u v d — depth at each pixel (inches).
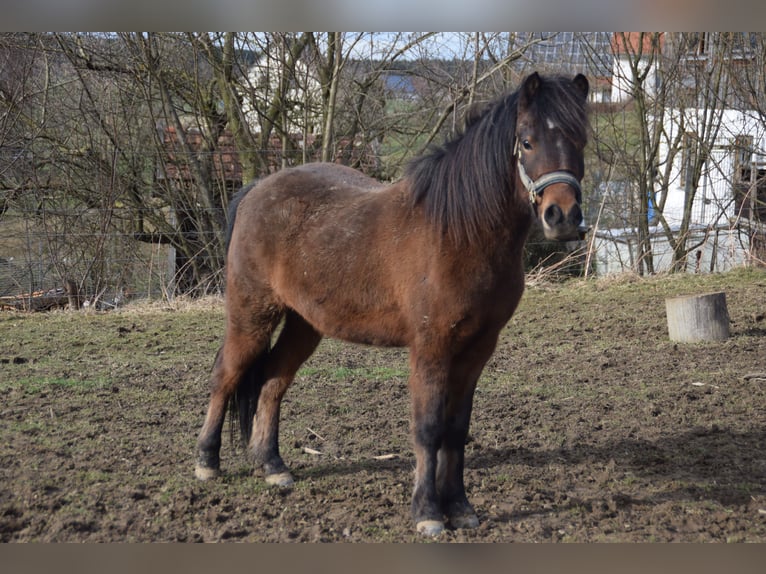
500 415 220.5
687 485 167.8
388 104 539.2
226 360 175.0
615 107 498.6
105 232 448.5
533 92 132.6
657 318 356.8
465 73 514.6
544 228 126.9
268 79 501.0
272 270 167.0
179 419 215.9
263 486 169.0
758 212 491.2
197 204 499.2
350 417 219.9
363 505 158.1
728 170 526.3
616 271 509.4
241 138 503.8
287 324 178.7
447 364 142.2
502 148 135.8
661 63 498.3
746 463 180.4
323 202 163.9
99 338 328.2
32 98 460.4
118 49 469.1
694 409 223.6
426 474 143.3
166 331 345.1
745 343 305.6
